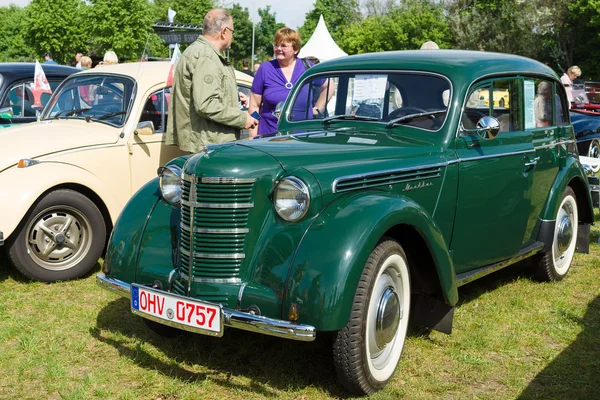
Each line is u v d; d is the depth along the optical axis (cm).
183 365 370
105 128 561
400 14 4953
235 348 396
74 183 523
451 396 341
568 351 401
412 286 384
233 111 486
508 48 4331
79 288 513
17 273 552
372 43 5056
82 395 328
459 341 409
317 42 1947
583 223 587
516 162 458
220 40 488
